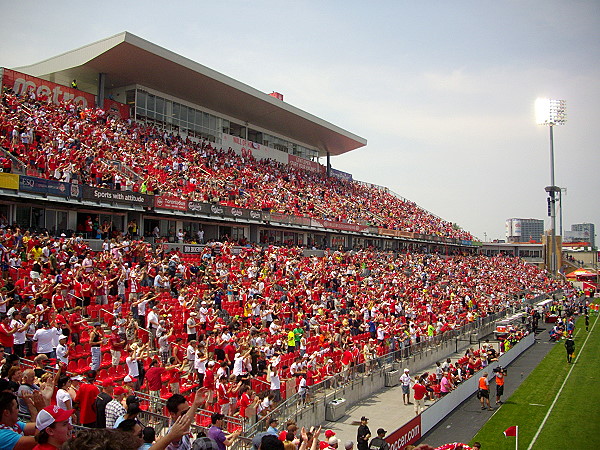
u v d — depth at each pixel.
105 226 30.61
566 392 28.05
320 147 77.50
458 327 38.44
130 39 41.09
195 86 50.16
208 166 47.72
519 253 103.62
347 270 44.12
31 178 26.08
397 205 81.69
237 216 41.12
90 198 29.27
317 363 23.89
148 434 6.90
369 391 26.14
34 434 6.40
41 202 28.16
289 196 53.91
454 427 22.08
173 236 37.47
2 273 20.86
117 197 30.95
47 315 18.11
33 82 39.62
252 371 20.12
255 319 26.69
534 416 23.81
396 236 65.00
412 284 47.75
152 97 49.47
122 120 45.47
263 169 57.84
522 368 34.25
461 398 25.80
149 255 28.59
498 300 54.03
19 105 33.91
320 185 67.38
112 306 22.09
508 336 39.47
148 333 19.94
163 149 43.94
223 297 27.84
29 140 30.14
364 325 30.69
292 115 61.56
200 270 29.97
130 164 36.91
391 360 28.80
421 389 23.06
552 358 37.31
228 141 58.56
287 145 70.88
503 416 23.84
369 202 73.62
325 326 28.45
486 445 19.97
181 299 23.39
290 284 35.06
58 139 32.31
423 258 64.62
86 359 17.67
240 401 16.33
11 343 14.22
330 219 55.97
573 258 106.12
